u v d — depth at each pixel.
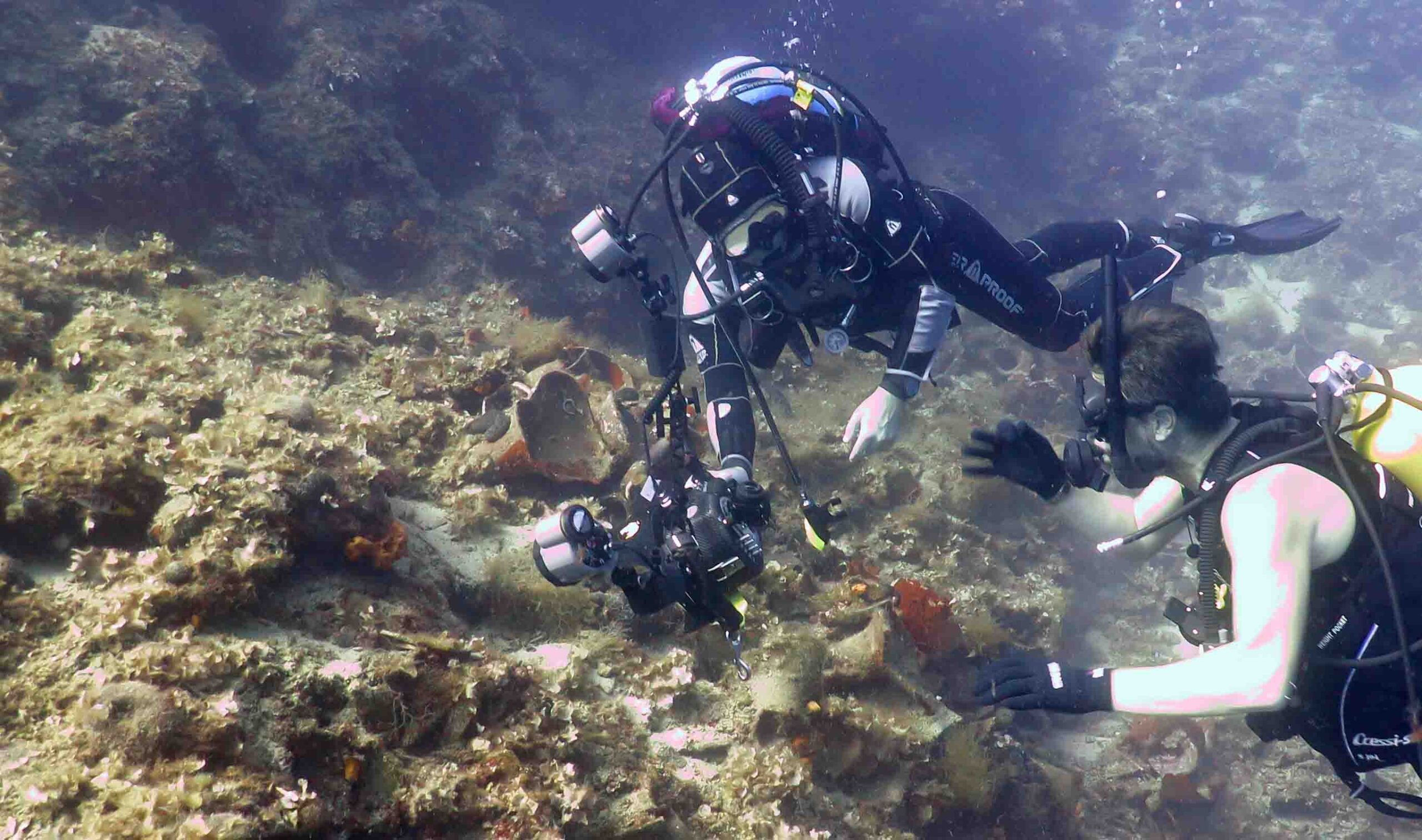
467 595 3.47
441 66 10.80
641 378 6.30
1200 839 5.36
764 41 17.47
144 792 1.99
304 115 9.18
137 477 2.87
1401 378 2.02
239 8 9.91
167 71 7.52
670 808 2.82
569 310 10.46
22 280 4.39
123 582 2.59
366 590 3.04
